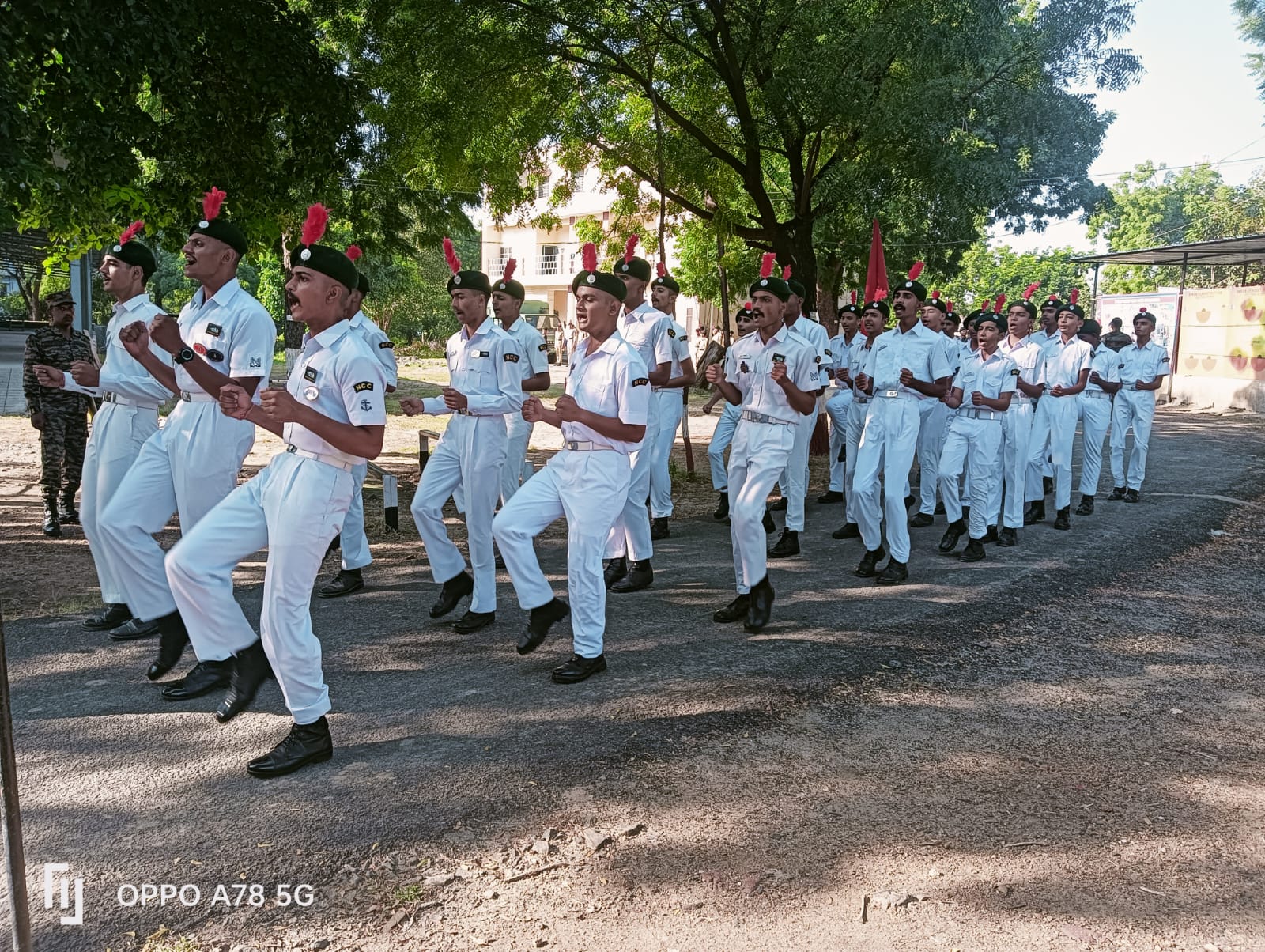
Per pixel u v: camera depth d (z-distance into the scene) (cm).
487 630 602
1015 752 430
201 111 905
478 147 1332
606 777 398
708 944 292
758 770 407
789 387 564
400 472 1243
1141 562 804
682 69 1305
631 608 659
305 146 965
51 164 838
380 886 320
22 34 669
